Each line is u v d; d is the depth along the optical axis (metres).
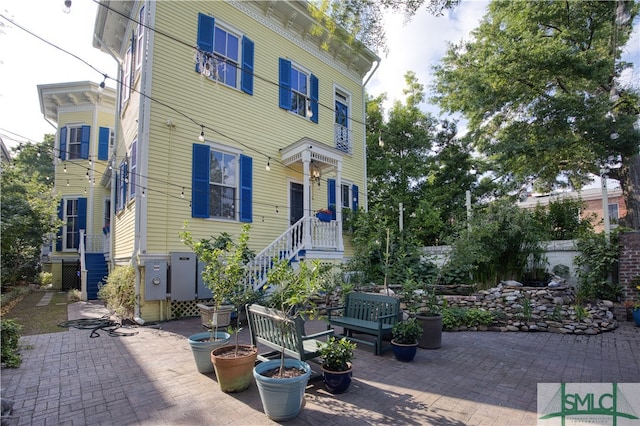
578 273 8.09
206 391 3.67
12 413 3.17
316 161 10.74
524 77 10.97
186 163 8.30
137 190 7.54
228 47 9.49
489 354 5.11
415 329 4.83
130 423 3.00
